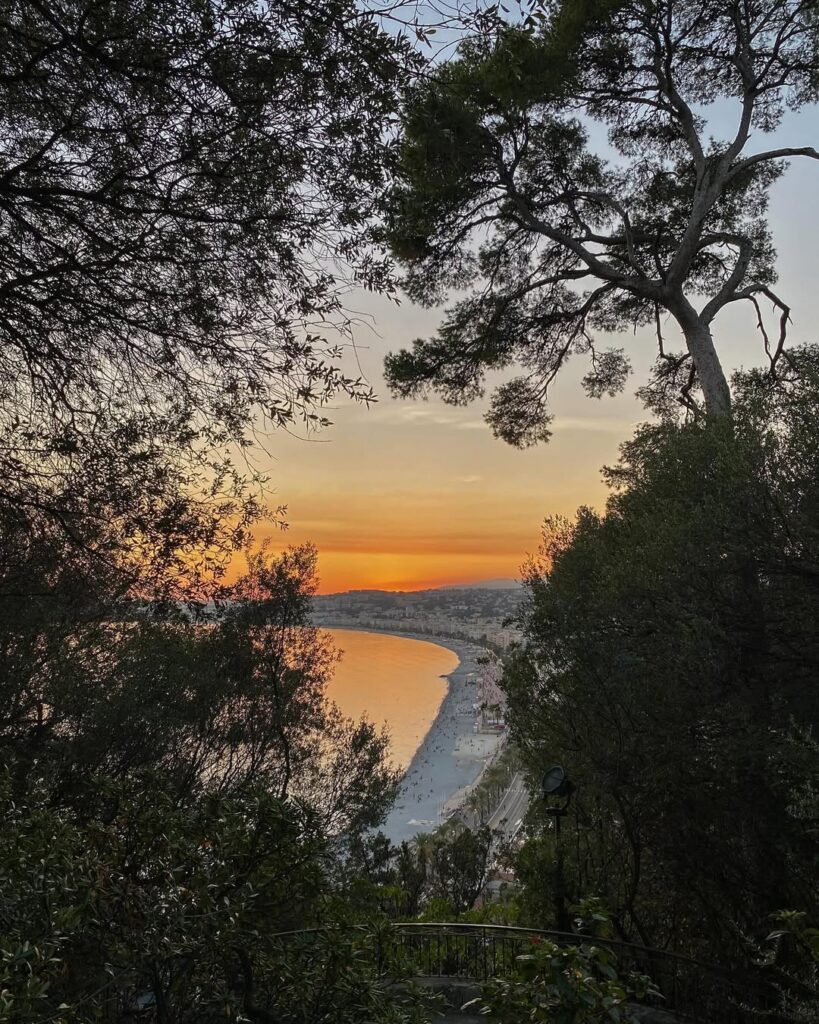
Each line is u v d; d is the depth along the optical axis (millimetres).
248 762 10656
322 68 3301
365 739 12273
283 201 3795
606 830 9062
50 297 3592
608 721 7938
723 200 12930
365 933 3893
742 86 11922
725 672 7207
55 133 3361
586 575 9805
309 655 11586
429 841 19828
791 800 6371
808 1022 5055
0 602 5648
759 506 6945
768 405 7348
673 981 7477
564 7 10281
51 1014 2490
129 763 8180
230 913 3191
